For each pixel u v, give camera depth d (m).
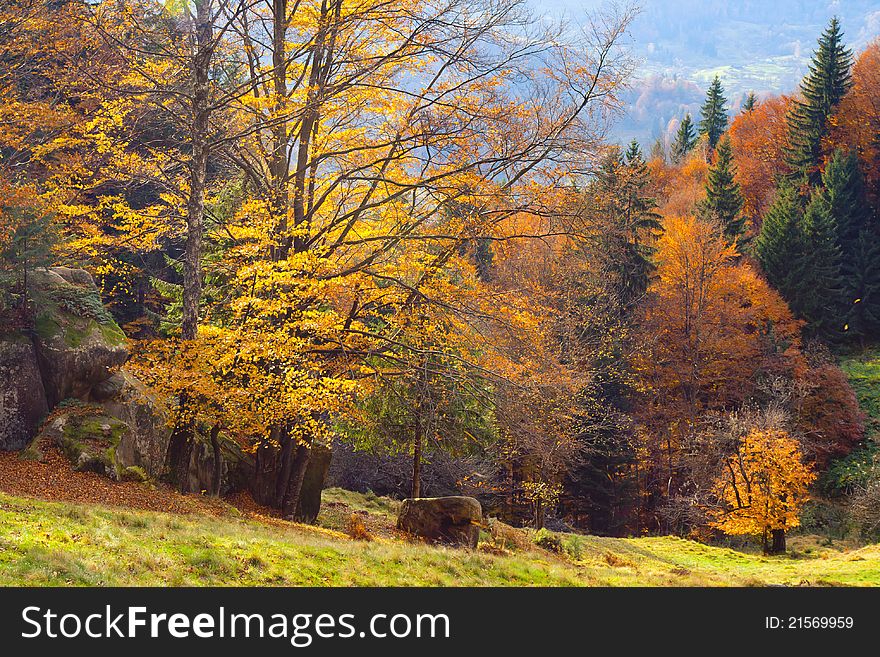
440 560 16.55
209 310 24.67
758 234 79.19
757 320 60.09
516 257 32.69
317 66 22.11
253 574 13.02
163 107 19.98
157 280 28.03
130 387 21.25
